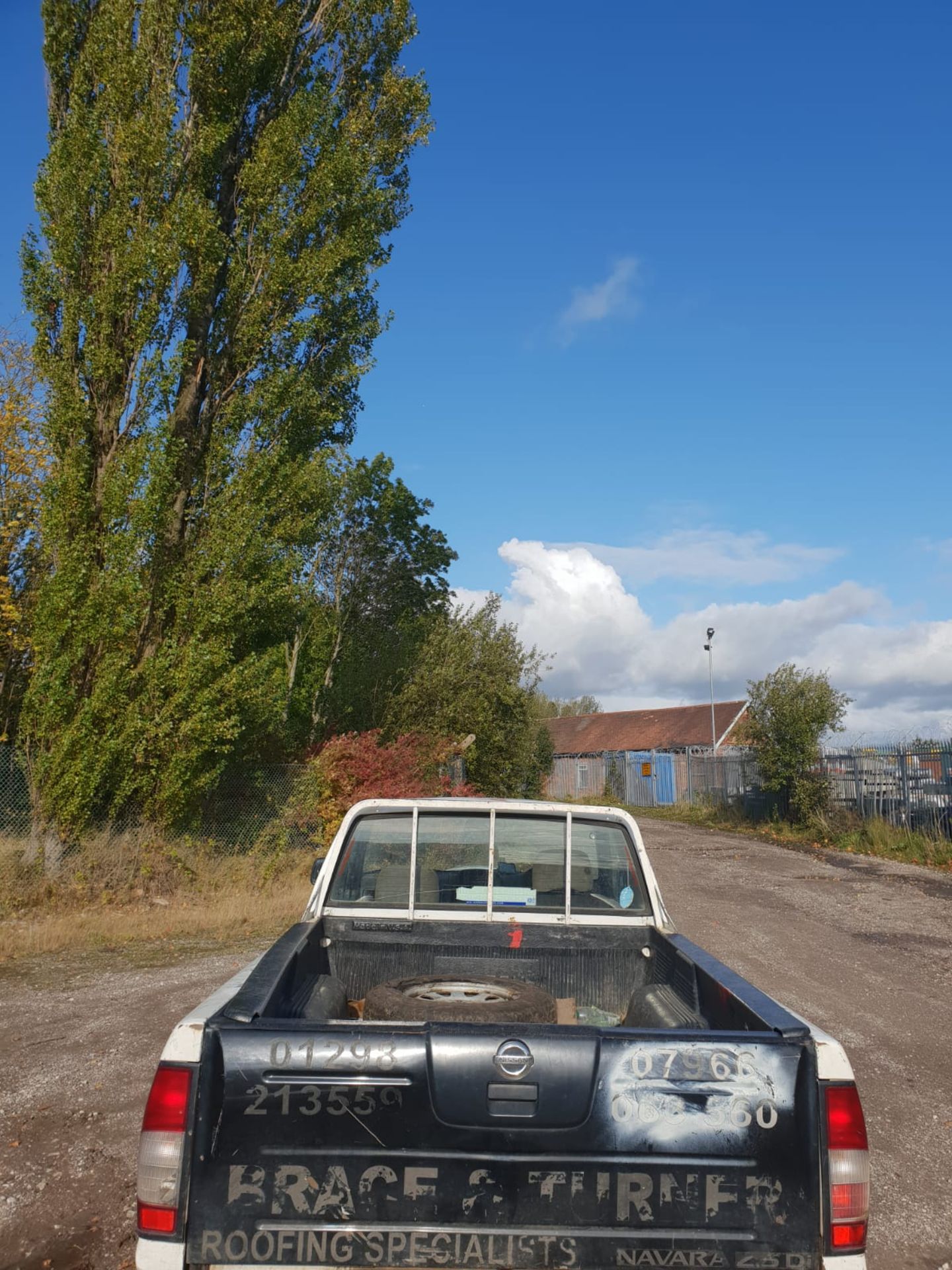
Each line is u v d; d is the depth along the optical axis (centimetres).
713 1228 232
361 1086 235
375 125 1666
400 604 2222
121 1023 698
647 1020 358
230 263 1496
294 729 1838
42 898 1203
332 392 1598
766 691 2417
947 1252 393
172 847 1313
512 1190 232
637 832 425
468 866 420
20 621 1580
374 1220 231
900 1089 582
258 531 1416
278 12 1548
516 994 350
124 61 1365
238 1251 229
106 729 1285
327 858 421
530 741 2259
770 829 2452
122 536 1283
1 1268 365
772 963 932
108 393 1363
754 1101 236
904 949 1003
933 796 1956
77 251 1346
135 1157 463
